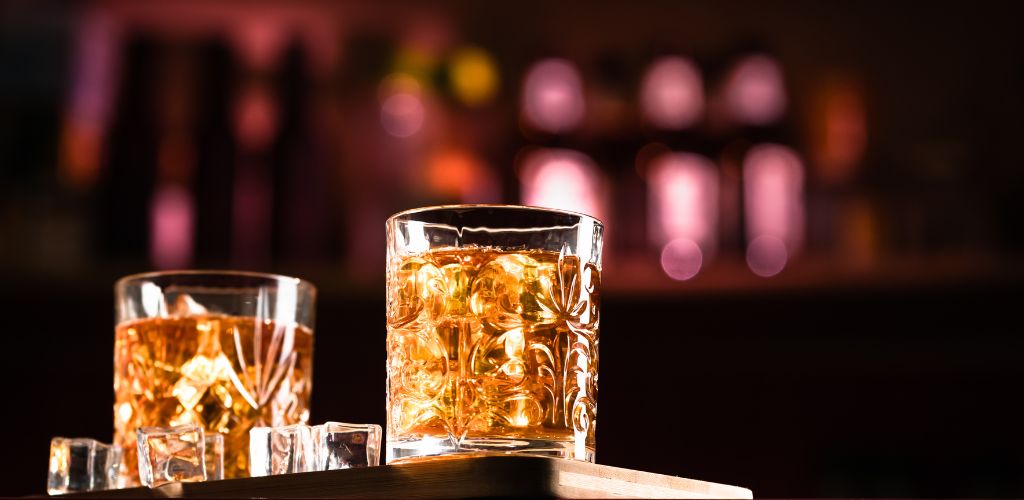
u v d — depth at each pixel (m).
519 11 2.12
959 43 2.12
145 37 2.11
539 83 2.08
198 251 1.94
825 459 1.97
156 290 0.75
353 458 0.64
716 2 2.11
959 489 1.95
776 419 1.98
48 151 2.04
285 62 2.08
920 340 1.97
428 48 2.15
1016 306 1.88
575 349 0.67
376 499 0.58
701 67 2.11
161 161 2.00
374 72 2.11
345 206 2.03
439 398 0.64
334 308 1.91
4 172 2.01
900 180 2.05
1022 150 2.06
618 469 0.60
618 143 2.00
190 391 0.73
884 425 1.97
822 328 1.94
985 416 1.96
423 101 2.08
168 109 2.05
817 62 2.15
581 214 0.68
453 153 2.06
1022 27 2.08
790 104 2.12
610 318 1.91
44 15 2.09
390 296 0.69
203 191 1.97
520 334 0.65
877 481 1.96
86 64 2.10
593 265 0.69
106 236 1.98
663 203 1.93
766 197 1.96
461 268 0.65
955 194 1.99
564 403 0.65
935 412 1.97
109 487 0.73
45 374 2.01
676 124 1.99
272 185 1.98
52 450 0.72
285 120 2.02
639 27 2.14
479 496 0.57
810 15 2.12
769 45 2.13
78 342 2.01
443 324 0.65
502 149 2.07
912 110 2.14
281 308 0.77
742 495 0.61
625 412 1.98
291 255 1.96
